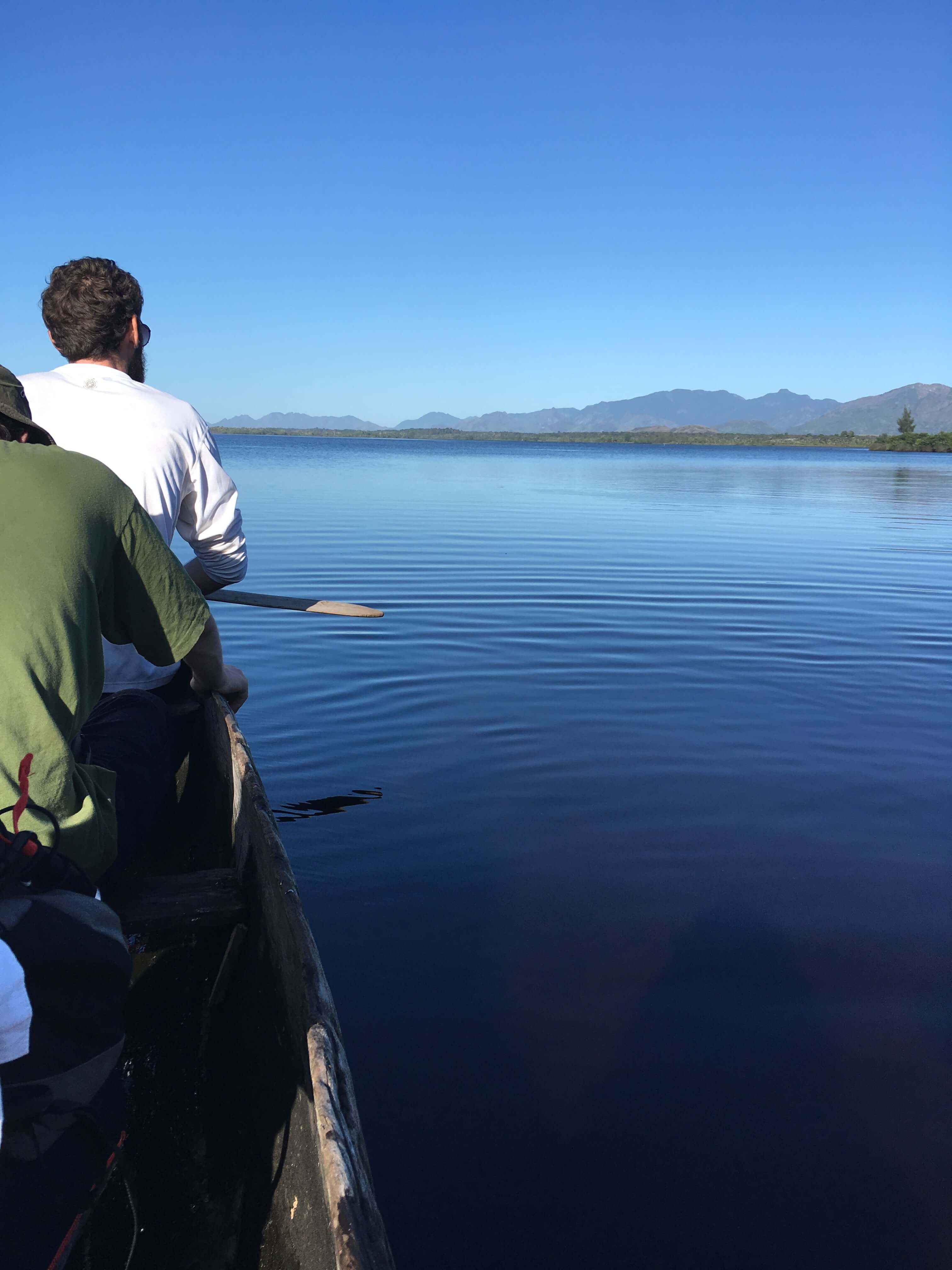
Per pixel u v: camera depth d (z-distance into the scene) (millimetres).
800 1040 2488
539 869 3389
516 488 25078
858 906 3182
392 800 3980
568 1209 1966
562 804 3955
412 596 8375
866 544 13070
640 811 3902
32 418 1987
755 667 6180
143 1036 1858
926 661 6395
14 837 1129
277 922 1655
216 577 2590
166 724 2018
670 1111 2240
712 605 8180
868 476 37812
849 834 3729
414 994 2637
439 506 18406
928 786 4227
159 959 1951
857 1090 2320
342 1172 1144
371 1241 1089
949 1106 2275
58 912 1128
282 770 4297
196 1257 1538
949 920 3102
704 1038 2494
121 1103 1259
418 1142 2125
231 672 2643
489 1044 2439
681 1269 1841
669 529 14461
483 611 7762
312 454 64062
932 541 13586
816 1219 1961
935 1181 2059
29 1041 1043
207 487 2330
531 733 4824
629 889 3260
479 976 2725
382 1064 2357
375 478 28672
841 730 4957
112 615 1495
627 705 5312
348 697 5371
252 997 1763
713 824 3799
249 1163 1604
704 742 4734
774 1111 2244
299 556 10680
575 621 7430
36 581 1230
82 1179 1153
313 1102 1289
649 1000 2643
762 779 4273
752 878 3359
